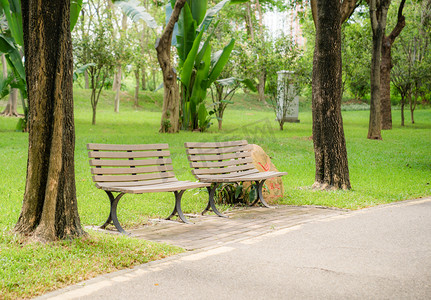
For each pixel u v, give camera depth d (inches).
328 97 380.8
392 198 346.3
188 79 912.3
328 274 165.6
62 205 200.5
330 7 374.6
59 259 176.1
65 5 199.2
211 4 1197.1
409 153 686.5
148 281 159.2
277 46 1051.9
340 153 382.3
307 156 617.9
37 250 185.2
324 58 378.6
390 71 1196.5
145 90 1996.8
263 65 1029.8
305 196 348.2
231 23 1733.5
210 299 142.9
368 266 174.7
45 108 200.2
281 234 229.8
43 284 152.9
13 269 163.5
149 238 224.1
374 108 892.6
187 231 240.7
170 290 150.5
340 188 380.5
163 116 889.5
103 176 237.3
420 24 1236.5
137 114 1384.1
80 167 460.1
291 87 1051.3
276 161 573.3
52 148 198.8
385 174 493.7
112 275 165.3
